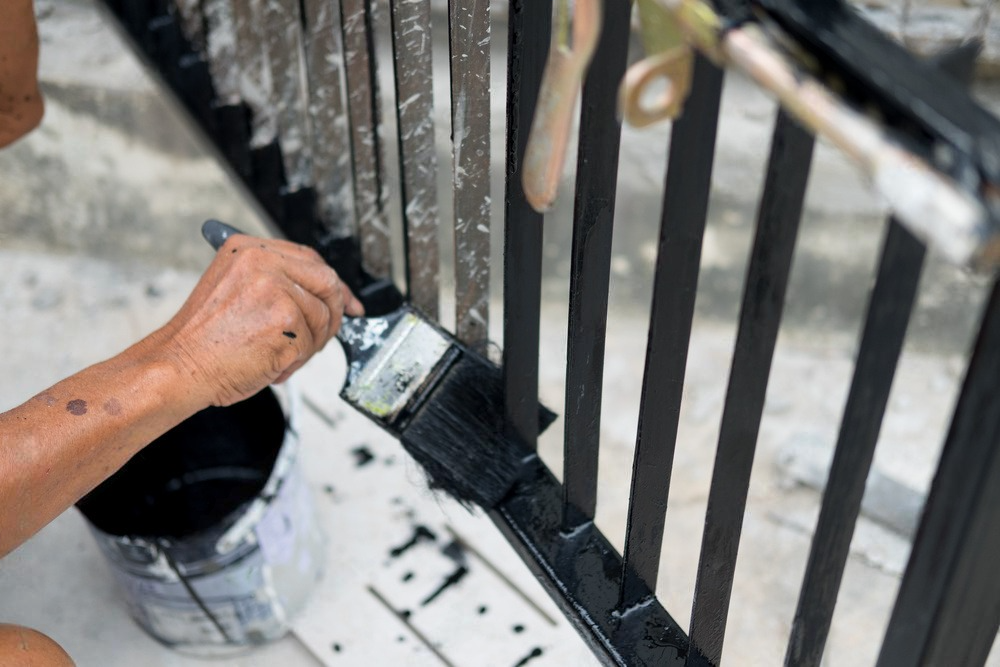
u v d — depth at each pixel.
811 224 2.13
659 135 2.14
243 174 1.46
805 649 0.77
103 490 1.54
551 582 1.01
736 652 1.73
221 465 1.68
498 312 2.29
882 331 0.57
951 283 2.17
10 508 0.89
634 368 2.31
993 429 0.50
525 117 0.81
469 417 1.09
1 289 2.25
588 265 0.82
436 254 1.16
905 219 0.43
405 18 0.95
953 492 0.53
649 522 0.90
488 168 0.97
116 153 2.22
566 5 0.54
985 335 0.48
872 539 1.89
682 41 0.52
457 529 1.63
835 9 0.48
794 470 2.03
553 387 2.26
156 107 2.14
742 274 2.28
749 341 0.69
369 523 1.64
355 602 1.55
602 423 2.21
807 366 2.29
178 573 1.34
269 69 1.33
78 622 1.56
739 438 0.74
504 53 1.90
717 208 2.19
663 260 0.72
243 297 1.01
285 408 1.44
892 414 2.21
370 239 1.28
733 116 2.14
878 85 0.44
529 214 0.88
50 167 2.22
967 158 0.41
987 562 0.56
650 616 0.97
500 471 1.07
